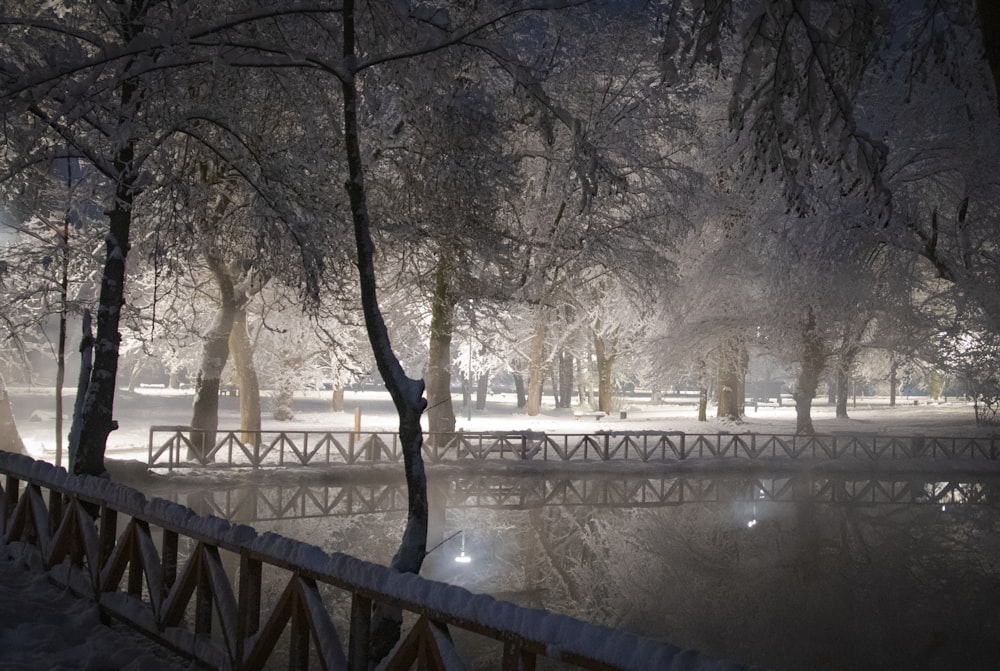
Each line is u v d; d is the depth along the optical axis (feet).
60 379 53.83
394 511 58.29
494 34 50.08
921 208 83.82
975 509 67.82
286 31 40.40
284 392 125.59
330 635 14.76
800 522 59.67
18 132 34.94
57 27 32.68
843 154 25.57
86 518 24.39
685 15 25.52
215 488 64.75
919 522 60.64
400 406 22.56
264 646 16.24
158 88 37.22
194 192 46.32
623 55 84.23
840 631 32.60
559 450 84.53
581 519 58.85
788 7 24.50
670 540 51.70
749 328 107.24
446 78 38.68
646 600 37.35
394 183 67.26
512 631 11.10
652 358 110.11
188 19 33.73
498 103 70.79
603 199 82.07
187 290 76.18
